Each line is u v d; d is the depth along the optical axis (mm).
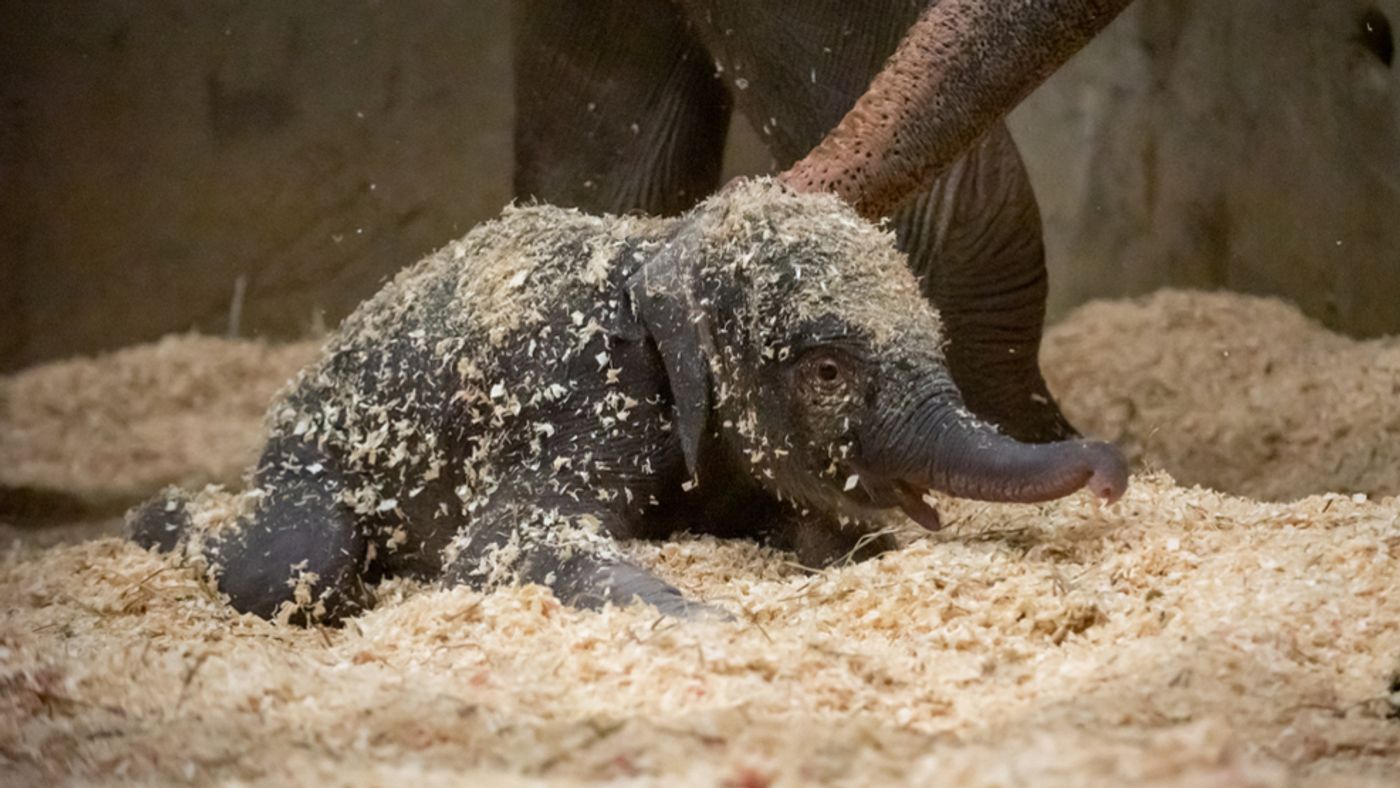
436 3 25625
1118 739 6562
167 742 7129
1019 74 10742
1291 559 9344
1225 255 21812
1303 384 17891
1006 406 13492
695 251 10047
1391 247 19781
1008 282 13133
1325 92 20500
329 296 25766
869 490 9844
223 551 11156
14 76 25656
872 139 10664
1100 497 8930
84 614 10219
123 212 25781
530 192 15703
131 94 25812
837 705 7547
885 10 12859
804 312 9680
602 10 14953
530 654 8500
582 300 10695
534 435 10594
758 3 13148
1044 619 8805
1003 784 5949
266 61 25797
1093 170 23000
